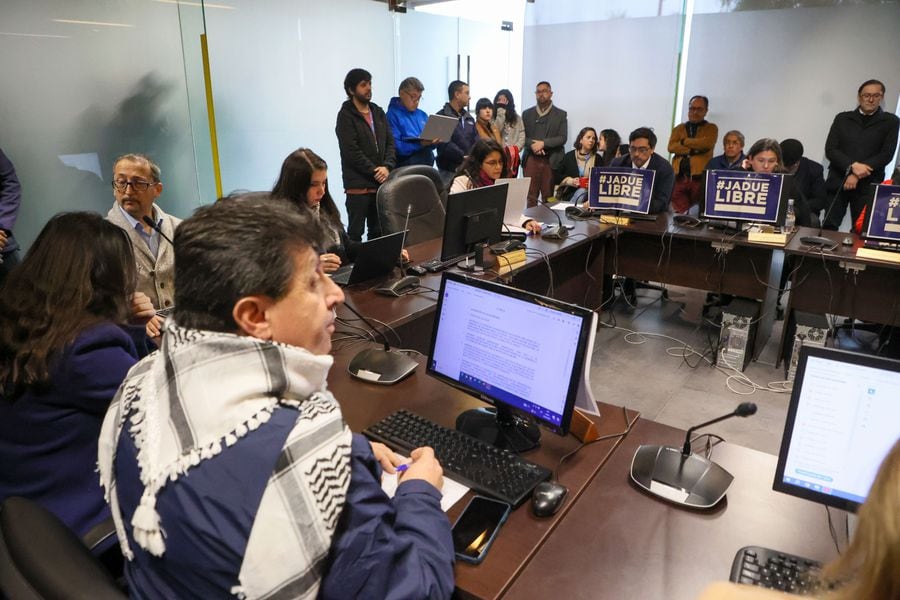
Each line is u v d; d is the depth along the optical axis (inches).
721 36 208.1
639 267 157.2
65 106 137.8
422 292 100.2
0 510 36.3
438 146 217.2
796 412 43.6
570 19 234.8
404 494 38.9
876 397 41.2
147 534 28.9
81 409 53.2
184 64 156.3
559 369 52.5
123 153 149.0
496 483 50.3
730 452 56.5
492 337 57.3
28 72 131.0
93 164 144.5
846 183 174.1
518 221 137.2
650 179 143.6
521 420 60.3
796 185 155.9
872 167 171.2
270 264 30.1
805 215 155.5
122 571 50.2
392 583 31.0
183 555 28.7
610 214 152.3
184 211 163.5
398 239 103.5
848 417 42.2
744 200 131.4
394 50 223.9
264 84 185.9
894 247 118.8
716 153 217.5
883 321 127.7
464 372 60.1
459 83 216.8
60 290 53.0
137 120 150.0
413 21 227.0
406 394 66.9
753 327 135.3
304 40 194.1
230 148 181.5
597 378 131.3
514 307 55.3
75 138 140.5
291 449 28.5
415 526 36.0
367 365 71.3
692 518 48.1
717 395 123.3
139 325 70.2
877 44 184.9
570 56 238.8
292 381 30.6
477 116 221.5
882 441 41.4
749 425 111.3
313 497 28.1
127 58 145.9
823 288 131.1
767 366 136.2
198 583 29.5
